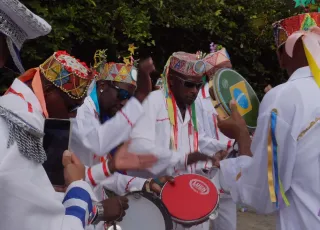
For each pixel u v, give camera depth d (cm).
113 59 496
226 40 593
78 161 176
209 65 400
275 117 209
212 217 307
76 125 260
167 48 571
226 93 314
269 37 633
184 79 322
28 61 438
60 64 214
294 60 229
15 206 136
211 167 329
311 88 211
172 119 321
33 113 151
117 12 470
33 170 142
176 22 535
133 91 293
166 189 306
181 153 325
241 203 230
